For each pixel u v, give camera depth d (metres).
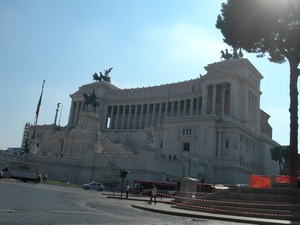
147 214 23.83
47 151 100.75
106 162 69.25
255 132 96.50
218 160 83.31
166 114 127.69
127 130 131.38
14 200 23.28
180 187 40.22
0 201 21.50
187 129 90.56
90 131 94.44
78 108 148.25
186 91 124.06
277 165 109.25
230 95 103.38
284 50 38.50
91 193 46.81
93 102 106.62
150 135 65.62
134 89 141.88
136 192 56.84
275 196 28.62
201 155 85.56
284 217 24.22
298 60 37.41
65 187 54.22
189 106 128.88
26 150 79.06
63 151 94.56
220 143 84.75
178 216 24.19
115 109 149.00
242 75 109.88
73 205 25.33
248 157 90.62
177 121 92.44
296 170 33.50
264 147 98.38
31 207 20.28
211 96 112.50
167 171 68.12
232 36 40.53
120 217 19.67
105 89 149.00
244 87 107.44
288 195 28.67
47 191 38.38
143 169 62.88
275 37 38.72
